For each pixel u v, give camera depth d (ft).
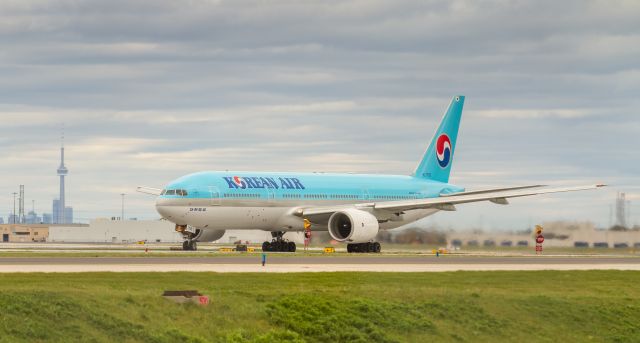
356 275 322.14
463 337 265.13
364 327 255.29
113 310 229.66
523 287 321.52
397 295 280.10
